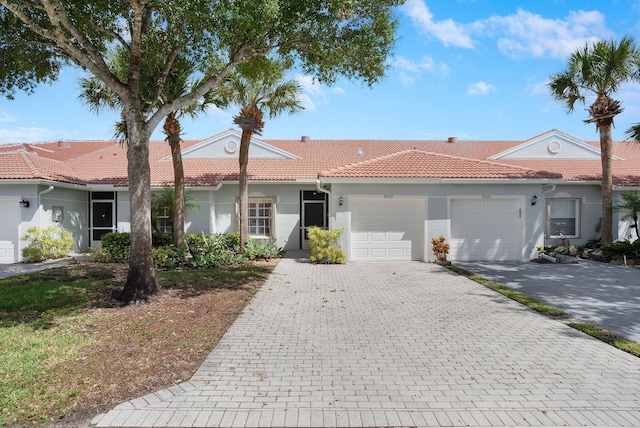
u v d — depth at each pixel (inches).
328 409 154.8
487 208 550.6
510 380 180.2
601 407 157.5
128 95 302.2
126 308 289.6
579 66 582.2
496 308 305.3
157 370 186.7
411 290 368.8
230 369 190.2
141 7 280.5
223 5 253.0
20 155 605.9
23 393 161.0
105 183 649.0
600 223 661.3
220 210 674.2
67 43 275.7
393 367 194.2
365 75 381.7
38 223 564.1
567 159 771.4
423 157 598.5
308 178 658.2
